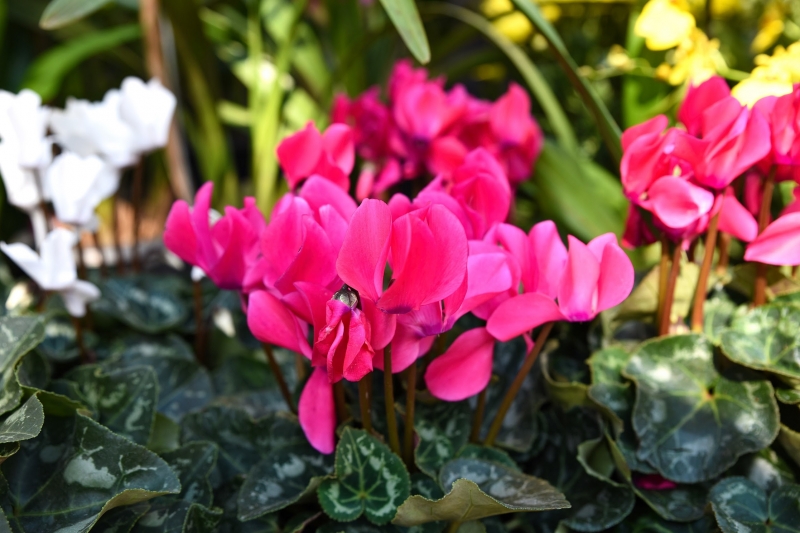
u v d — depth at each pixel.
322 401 0.55
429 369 0.55
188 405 0.69
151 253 0.89
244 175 1.46
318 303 0.51
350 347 0.50
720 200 0.58
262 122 1.01
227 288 0.58
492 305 0.55
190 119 1.10
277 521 0.58
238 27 1.17
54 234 0.64
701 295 0.62
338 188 0.55
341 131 0.59
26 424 0.53
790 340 0.59
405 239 0.49
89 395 0.62
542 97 0.89
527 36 1.06
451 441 0.60
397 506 0.55
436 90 0.74
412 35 0.64
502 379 0.64
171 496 0.57
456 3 1.34
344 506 0.55
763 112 0.58
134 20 1.25
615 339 0.65
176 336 0.75
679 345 0.61
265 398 0.68
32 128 0.67
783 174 0.60
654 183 0.56
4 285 0.76
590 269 0.52
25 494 0.55
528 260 0.54
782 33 0.87
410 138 0.76
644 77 0.84
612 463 0.60
